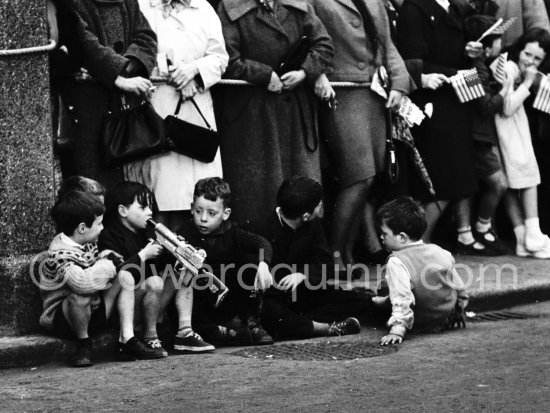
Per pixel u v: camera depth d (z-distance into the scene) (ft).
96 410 27.07
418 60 43.19
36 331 32.91
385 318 37.24
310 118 40.16
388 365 31.60
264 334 34.78
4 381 30.07
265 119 39.09
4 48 32.58
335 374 30.53
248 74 38.45
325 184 42.70
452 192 44.37
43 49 32.96
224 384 29.48
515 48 47.80
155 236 33.86
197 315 34.73
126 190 33.58
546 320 38.75
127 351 32.53
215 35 37.17
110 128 35.27
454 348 33.78
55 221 32.81
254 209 39.11
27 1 32.81
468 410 26.78
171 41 36.58
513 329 36.83
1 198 32.68
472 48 44.42
